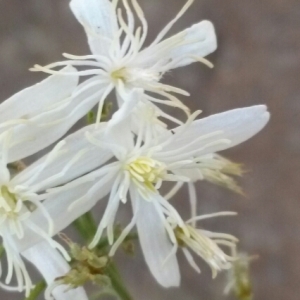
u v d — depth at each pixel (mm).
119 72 66
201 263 148
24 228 64
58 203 64
